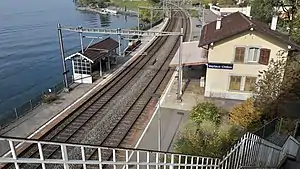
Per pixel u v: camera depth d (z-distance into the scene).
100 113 24.86
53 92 28.72
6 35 73.94
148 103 27.08
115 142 20.44
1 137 5.11
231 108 25.27
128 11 112.12
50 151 18.77
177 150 17.36
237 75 26.31
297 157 16.53
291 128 19.05
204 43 26.00
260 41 24.66
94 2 127.56
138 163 8.54
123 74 35.22
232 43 25.31
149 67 37.88
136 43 49.56
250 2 61.88
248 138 13.52
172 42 51.62
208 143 17.22
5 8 120.56
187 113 24.88
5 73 48.19
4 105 36.84
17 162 5.39
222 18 35.75
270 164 16.02
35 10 117.94
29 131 21.62
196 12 87.06
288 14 44.31
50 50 60.88
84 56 30.94
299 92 21.30
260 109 20.58
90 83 32.12
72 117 23.91
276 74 20.62
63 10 120.62
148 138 21.03
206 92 27.75
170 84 31.77
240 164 13.70
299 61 27.91
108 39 40.12
